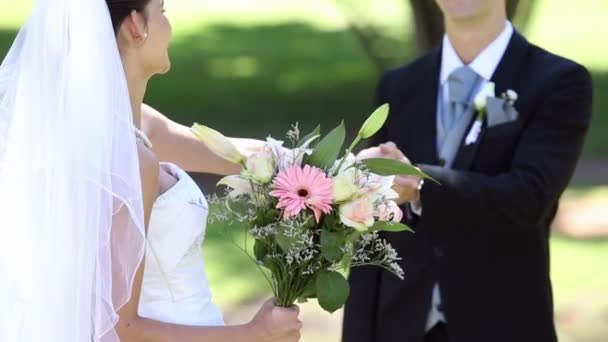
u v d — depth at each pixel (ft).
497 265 16.15
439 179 15.76
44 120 12.08
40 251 11.95
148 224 12.60
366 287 17.04
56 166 11.95
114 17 12.48
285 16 104.58
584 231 41.73
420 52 33.65
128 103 12.21
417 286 16.46
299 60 82.48
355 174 12.75
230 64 80.94
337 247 12.48
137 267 12.08
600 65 80.33
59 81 12.10
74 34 12.10
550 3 112.88
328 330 30.50
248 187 12.88
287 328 12.98
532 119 16.21
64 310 11.88
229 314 32.86
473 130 16.33
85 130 11.98
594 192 47.67
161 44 12.85
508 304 16.12
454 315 16.17
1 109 12.42
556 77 16.12
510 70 16.42
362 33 49.47
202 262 13.79
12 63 12.66
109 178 11.91
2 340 11.99
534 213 15.75
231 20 101.81
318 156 13.08
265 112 66.85
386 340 16.71
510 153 16.22
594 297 33.83
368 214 12.41
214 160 16.63
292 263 12.82
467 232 16.17
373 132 13.14
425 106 16.83
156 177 12.62
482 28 16.40
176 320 13.25
